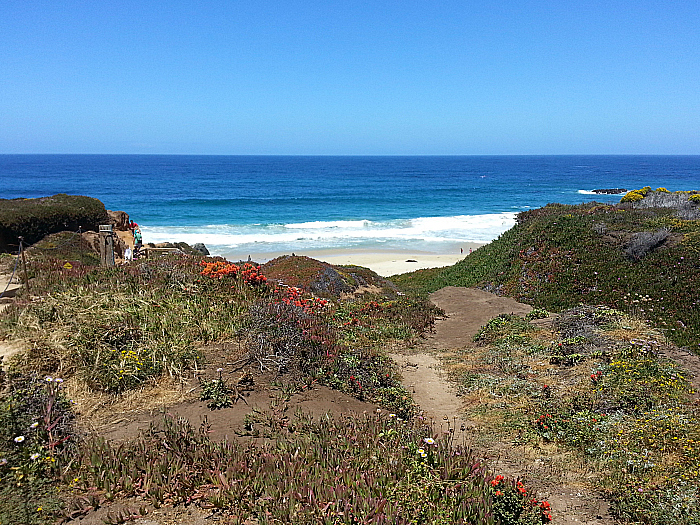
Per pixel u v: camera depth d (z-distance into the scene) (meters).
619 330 11.84
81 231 23.06
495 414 8.51
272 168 195.00
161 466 5.25
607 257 18.95
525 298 18.38
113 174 140.25
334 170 184.75
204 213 60.34
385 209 66.56
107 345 7.90
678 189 98.31
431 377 10.42
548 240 21.66
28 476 4.92
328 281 17.41
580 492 6.22
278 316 10.51
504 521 5.16
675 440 6.99
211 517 4.68
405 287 24.58
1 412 5.65
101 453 5.43
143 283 11.50
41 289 10.76
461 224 53.28
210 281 12.36
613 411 8.18
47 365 7.25
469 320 15.26
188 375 7.86
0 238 19.67
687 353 10.90
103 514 4.60
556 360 10.66
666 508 5.61
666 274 16.55
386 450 6.18
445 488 5.52
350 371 9.05
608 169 193.25
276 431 6.46
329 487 5.08
